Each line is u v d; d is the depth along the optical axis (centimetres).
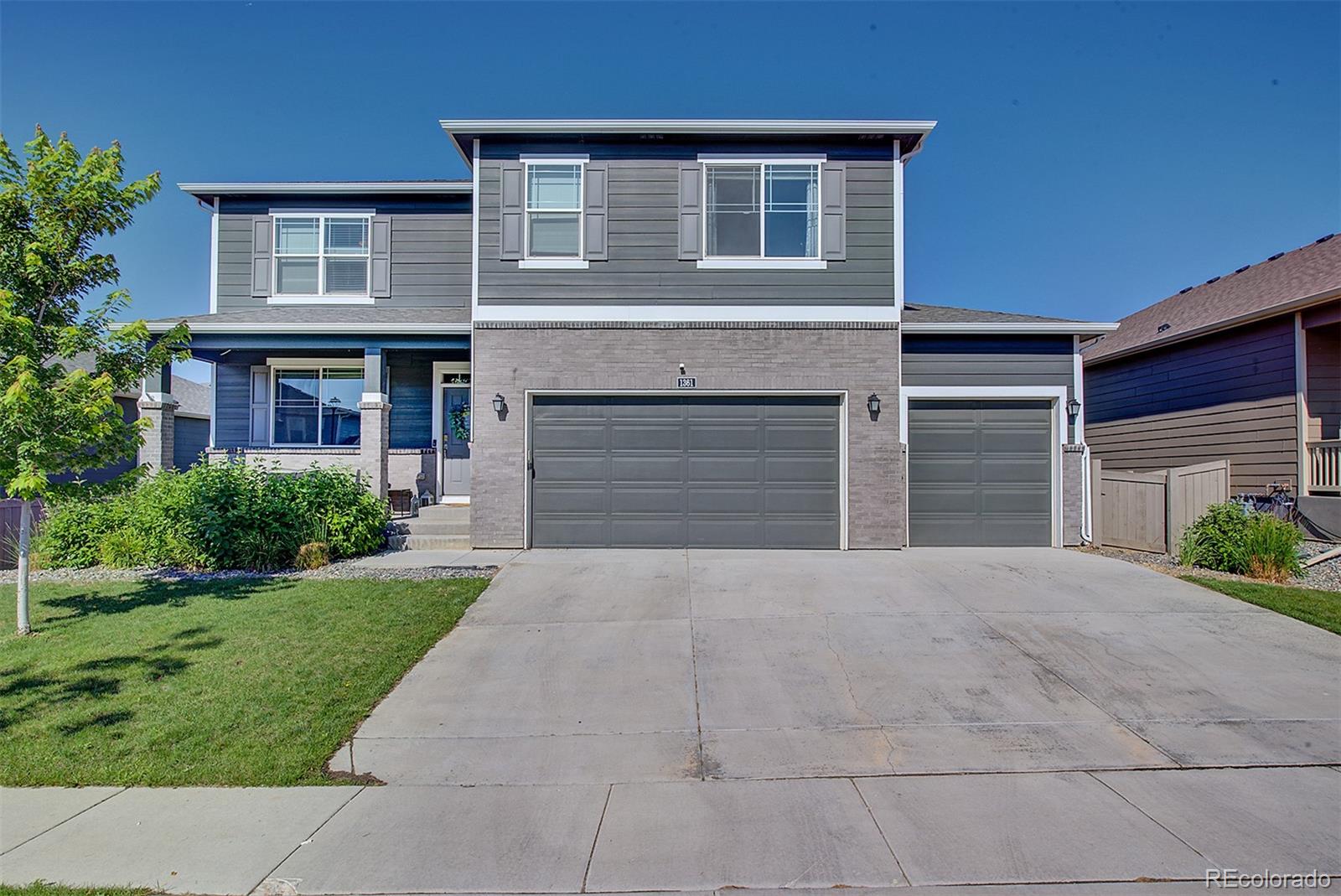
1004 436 1112
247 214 1399
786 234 1078
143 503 993
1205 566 913
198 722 476
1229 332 1283
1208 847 340
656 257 1068
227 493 957
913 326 1083
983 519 1105
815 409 1071
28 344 651
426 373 1428
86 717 482
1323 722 477
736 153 1077
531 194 1080
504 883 318
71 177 702
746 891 312
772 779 414
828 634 655
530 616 712
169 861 334
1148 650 608
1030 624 677
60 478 1009
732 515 1062
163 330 1152
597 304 1065
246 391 1438
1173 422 1418
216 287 1388
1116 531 1091
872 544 1052
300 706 503
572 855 340
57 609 735
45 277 684
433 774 422
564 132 1058
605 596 780
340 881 320
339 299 1389
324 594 784
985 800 386
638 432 1066
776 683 551
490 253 1069
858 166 1076
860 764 430
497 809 382
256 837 354
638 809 382
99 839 351
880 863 330
